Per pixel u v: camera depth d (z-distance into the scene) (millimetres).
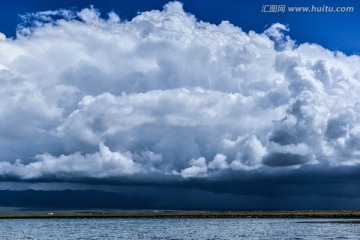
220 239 112250
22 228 190875
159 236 127875
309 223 184250
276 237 113500
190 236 125750
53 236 135375
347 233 121875
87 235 138125
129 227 188625
